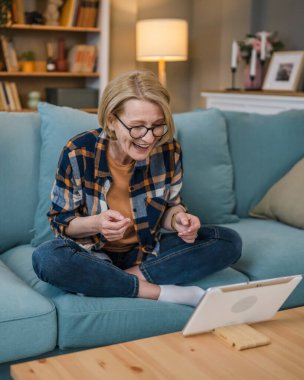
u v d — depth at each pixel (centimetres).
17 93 463
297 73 396
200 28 531
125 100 149
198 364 118
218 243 170
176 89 549
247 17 471
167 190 177
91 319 152
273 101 386
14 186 202
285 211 232
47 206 198
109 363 118
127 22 505
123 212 173
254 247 201
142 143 152
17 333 144
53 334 150
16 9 448
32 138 208
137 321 158
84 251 162
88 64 485
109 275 157
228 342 128
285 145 254
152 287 163
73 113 208
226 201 235
